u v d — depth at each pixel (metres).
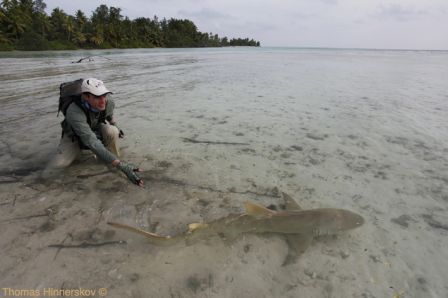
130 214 4.00
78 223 3.79
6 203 4.15
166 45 113.88
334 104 9.80
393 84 14.27
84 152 5.62
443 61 35.09
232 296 2.88
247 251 3.41
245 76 16.70
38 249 3.36
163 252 3.36
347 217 3.69
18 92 10.70
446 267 3.26
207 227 3.54
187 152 5.86
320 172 5.18
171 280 3.02
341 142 6.50
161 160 5.50
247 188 4.67
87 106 4.30
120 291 2.89
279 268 3.21
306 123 7.73
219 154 5.80
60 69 18.22
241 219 3.62
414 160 5.66
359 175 5.09
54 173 4.90
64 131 4.76
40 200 4.23
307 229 3.60
